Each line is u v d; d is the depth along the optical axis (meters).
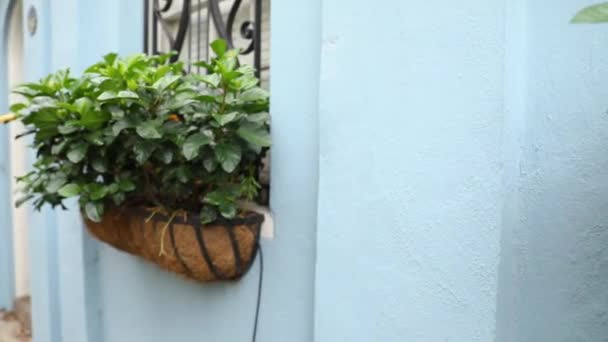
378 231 1.30
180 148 1.60
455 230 1.14
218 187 1.69
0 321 4.15
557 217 1.15
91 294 2.88
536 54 1.14
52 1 3.16
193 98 1.55
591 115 1.10
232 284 1.89
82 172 1.86
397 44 1.24
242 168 1.73
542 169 1.15
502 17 1.05
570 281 1.16
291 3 1.63
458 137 1.13
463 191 1.12
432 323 1.19
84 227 2.84
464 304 1.13
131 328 2.59
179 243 1.67
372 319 1.32
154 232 1.74
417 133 1.20
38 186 1.99
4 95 4.08
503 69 1.05
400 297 1.25
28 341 3.82
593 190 1.11
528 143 1.16
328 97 1.42
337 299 1.41
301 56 1.61
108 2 2.76
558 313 1.16
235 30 2.24
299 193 1.63
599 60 1.09
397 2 1.23
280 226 1.70
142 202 1.92
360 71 1.33
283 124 1.68
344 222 1.38
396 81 1.24
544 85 1.14
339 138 1.39
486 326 1.09
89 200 1.75
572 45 1.12
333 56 1.40
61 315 3.19
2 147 4.19
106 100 1.59
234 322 1.89
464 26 1.11
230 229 1.67
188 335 2.14
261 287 1.78
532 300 1.15
